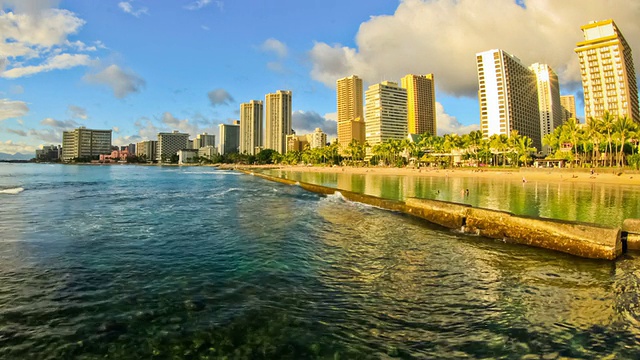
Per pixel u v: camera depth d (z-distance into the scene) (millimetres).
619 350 6051
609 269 10641
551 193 38125
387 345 6066
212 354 5707
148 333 6352
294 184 55500
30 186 47031
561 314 7414
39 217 19859
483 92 166625
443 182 61938
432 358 5695
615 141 80000
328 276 9633
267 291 8445
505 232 14586
